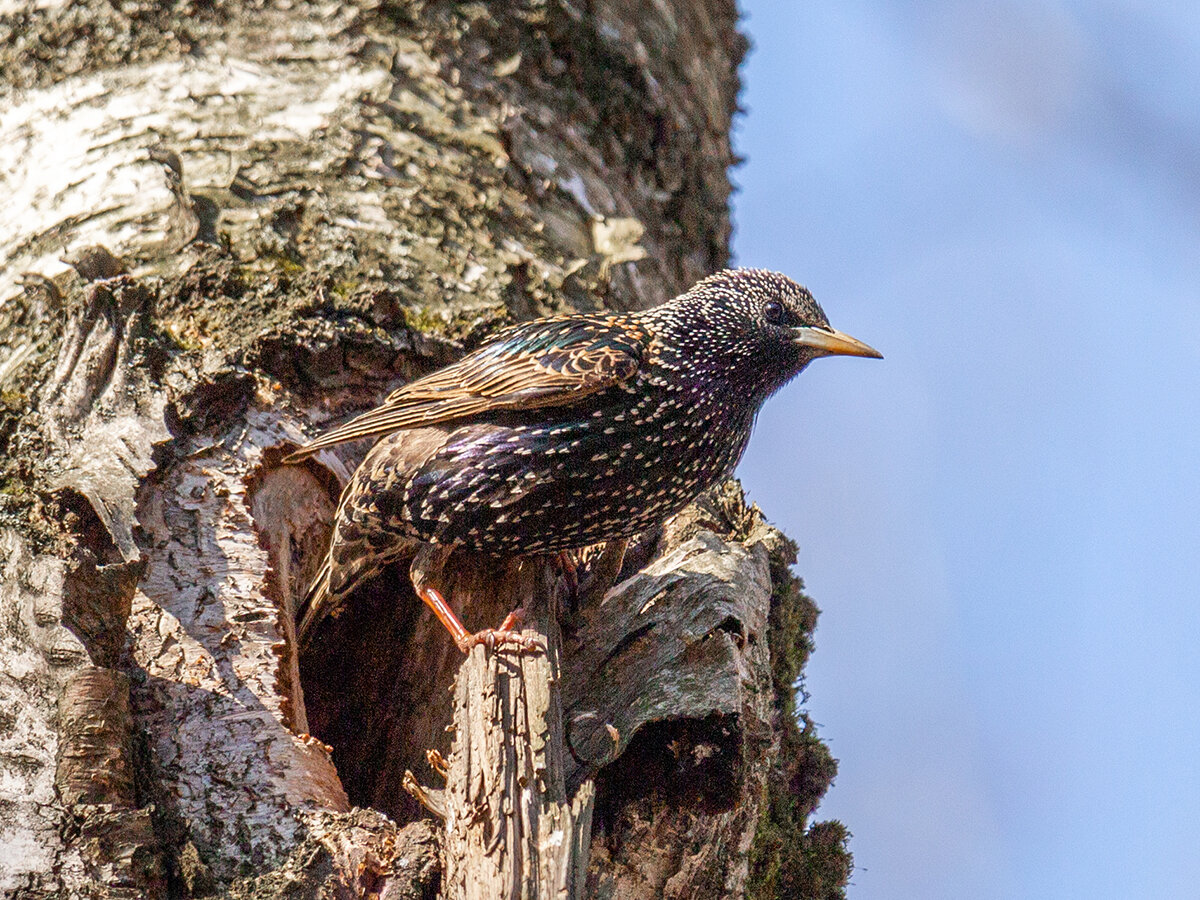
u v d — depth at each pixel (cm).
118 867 641
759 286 993
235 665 770
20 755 669
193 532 829
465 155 1144
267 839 693
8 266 1034
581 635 860
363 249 1037
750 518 1023
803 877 909
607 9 1312
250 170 1077
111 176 1069
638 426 905
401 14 1214
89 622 737
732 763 803
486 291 1045
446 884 676
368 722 931
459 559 960
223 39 1184
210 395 895
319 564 938
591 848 790
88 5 1195
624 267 1178
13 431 862
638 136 1301
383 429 869
